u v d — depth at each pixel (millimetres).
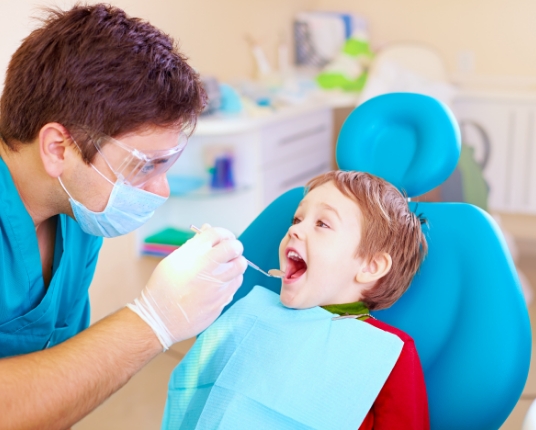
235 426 1062
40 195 1021
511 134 3182
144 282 2658
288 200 1354
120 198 993
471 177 2443
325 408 1057
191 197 2525
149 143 953
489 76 3301
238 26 3145
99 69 891
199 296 943
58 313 1248
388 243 1156
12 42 1956
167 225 2719
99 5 950
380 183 1203
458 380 1087
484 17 3258
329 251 1152
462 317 1120
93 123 906
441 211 1226
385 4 3480
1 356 1134
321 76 3367
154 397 2109
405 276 1174
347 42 3379
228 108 2584
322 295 1170
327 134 3236
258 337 1153
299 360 1103
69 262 1205
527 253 3305
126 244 2531
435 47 3396
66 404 842
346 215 1165
